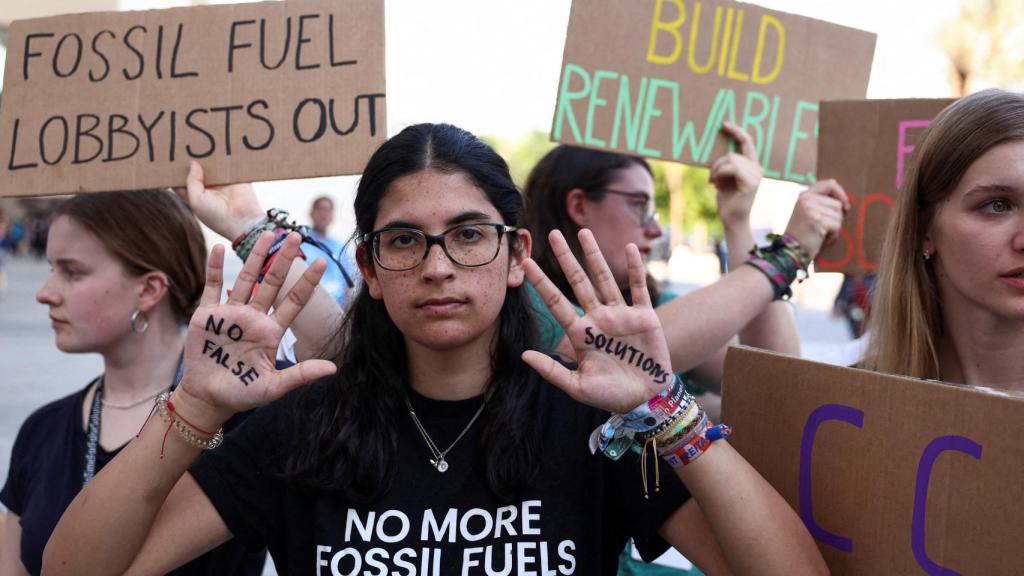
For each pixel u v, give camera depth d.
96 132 2.26
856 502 1.46
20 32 2.33
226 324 1.42
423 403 1.56
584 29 2.45
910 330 1.79
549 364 1.42
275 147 2.21
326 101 2.21
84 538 1.42
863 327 2.39
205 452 1.56
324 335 2.11
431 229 1.47
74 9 8.61
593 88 2.46
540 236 2.81
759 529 1.39
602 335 1.42
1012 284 1.60
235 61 2.25
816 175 2.46
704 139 2.51
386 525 1.48
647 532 1.53
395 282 1.48
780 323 2.39
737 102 2.54
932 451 1.36
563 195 2.84
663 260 4.03
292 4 2.25
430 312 1.46
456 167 1.49
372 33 2.21
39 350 9.79
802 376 1.57
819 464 1.53
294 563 1.51
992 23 17.19
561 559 1.47
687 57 2.50
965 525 1.31
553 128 2.45
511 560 1.46
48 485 2.04
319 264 1.45
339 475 1.49
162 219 2.15
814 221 2.28
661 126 2.49
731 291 2.11
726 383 1.72
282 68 2.23
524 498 1.50
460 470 1.51
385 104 2.20
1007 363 1.70
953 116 1.68
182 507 1.52
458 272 1.46
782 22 2.56
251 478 1.55
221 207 2.18
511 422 1.51
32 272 22.08
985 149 1.61
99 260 2.05
